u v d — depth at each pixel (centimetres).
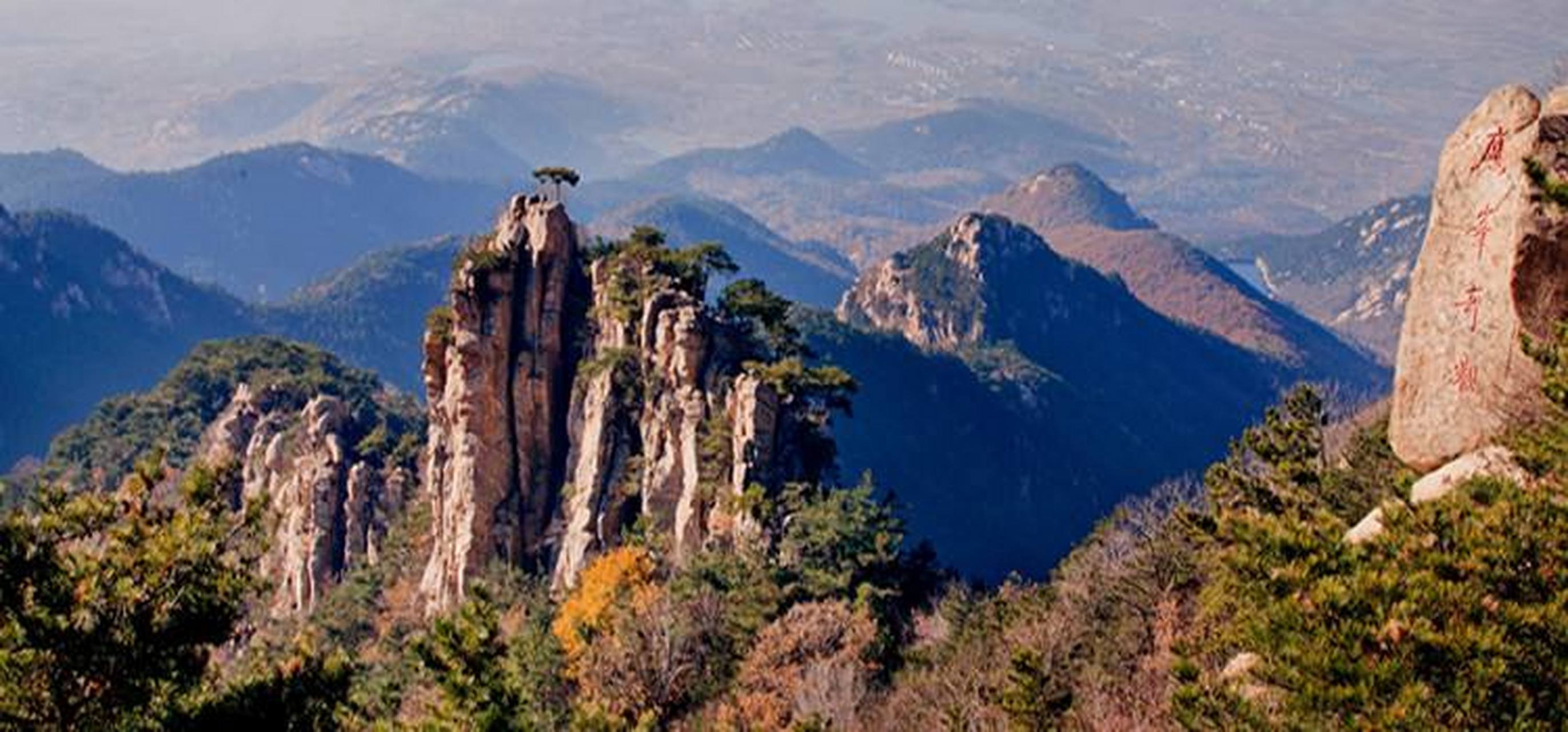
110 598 2712
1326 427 7500
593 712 4959
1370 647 2080
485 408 9950
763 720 5600
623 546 9119
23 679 2586
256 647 4016
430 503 10956
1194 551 5097
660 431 9400
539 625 8038
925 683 5706
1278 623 2194
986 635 6197
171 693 2825
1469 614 2045
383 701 5834
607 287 10194
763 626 6756
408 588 10875
